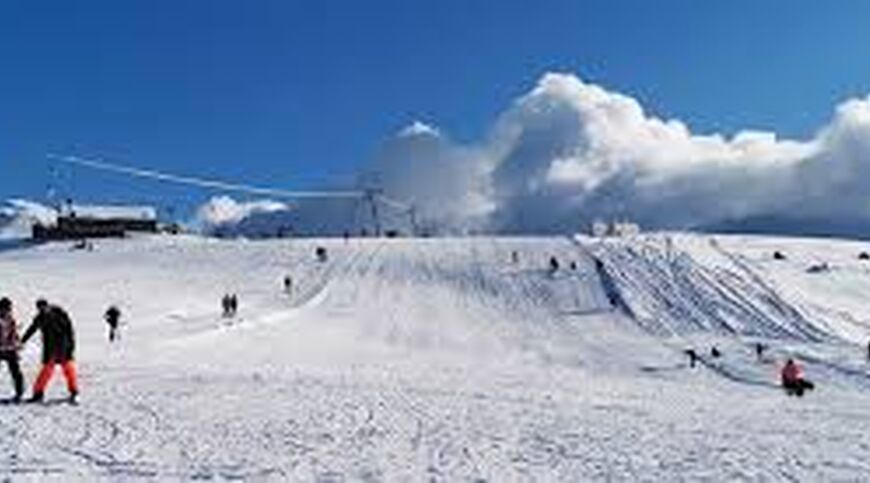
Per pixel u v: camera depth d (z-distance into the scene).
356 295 109.25
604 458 19.44
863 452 21.42
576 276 116.38
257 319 89.75
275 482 16.09
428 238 141.50
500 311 102.69
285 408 26.16
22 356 48.88
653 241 133.12
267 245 138.38
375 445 20.20
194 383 32.81
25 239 175.00
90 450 18.72
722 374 70.00
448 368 58.28
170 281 115.12
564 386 42.97
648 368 72.56
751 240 137.25
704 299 106.06
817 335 95.00
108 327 77.06
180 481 16.03
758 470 18.45
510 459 18.98
